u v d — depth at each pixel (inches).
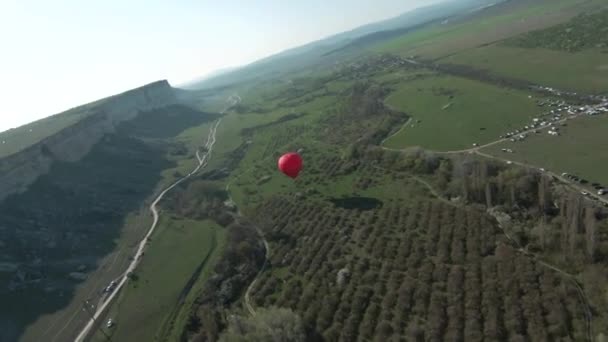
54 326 3991.1
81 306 4256.9
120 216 6274.6
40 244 5132.9
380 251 4119.1
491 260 3617.1
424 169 5610.2
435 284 3503.9
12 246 4931.1
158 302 4202.8
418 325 3129.9
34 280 4527.6
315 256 4335.6
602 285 3100.4
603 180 4387.3
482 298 3248.0
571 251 3457.2
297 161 5457.7
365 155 6550.2
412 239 4195.4
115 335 3814.0
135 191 7224.4
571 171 4707.2
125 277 4722.0
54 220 5733.3
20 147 7081.7
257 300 3885.3
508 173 4628.4
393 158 6136.8
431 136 6840.6
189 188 7003.0
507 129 6387.8
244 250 4680.1
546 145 5516.7
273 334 3085.6
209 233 5536.4
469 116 7322.8
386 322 3208.7
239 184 7165.4
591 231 3358.8
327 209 5319.9
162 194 7116.1
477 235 3993.6
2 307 4124.0
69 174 7288.4
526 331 2896.2
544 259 3567.9
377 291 3580.2
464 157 5585.6
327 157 7219.5
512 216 4200.3
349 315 3400.6
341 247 4379.9
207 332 3567.9
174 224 5905.5
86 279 4731.8
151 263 4943.4
